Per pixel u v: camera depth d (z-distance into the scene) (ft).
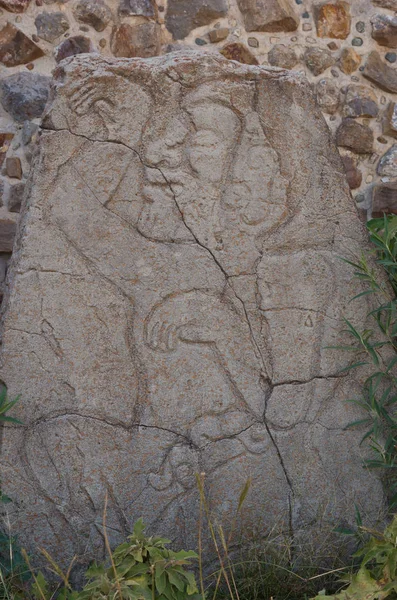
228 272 9.21
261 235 9.32
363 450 9.51
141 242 9.02
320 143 9.50
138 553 7.24
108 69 8.89
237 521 9.14
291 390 9.35
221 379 9.18
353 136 13.25
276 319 9.32
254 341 9.27
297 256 9.41
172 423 9.04
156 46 12.67
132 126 8.99
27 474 8.73
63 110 8.82
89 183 8.91
